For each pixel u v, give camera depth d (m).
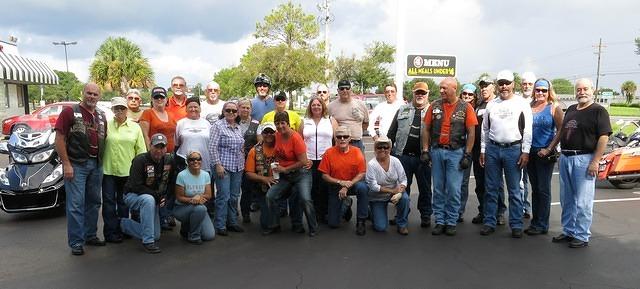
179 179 5.57
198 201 5.47
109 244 5.54
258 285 4.32
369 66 40.28
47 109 17.03
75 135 5.02
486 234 5.91
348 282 4.39
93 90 5.07
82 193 5.15
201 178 5.62
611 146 10.14
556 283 4.34
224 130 5.90
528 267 4.75
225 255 5.16
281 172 5.88
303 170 5.98
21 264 4.86
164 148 5.31
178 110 6.83
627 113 38.56
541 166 5.78
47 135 6.67
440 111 5.92
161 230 6.12
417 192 8.73
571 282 4.37
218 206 5.93
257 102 7.41
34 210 6.51
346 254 5.18
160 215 5.82
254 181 5.99
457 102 5.90
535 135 5.82
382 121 7.47
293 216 6.03
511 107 5.69
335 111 6.86
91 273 4.62
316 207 6.60
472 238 5.77
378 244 5.54
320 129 6.49
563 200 5.59
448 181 5.88
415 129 6.38
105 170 5.50
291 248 5.40
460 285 4.31
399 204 5.94
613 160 8.66
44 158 6.55
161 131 6.13
